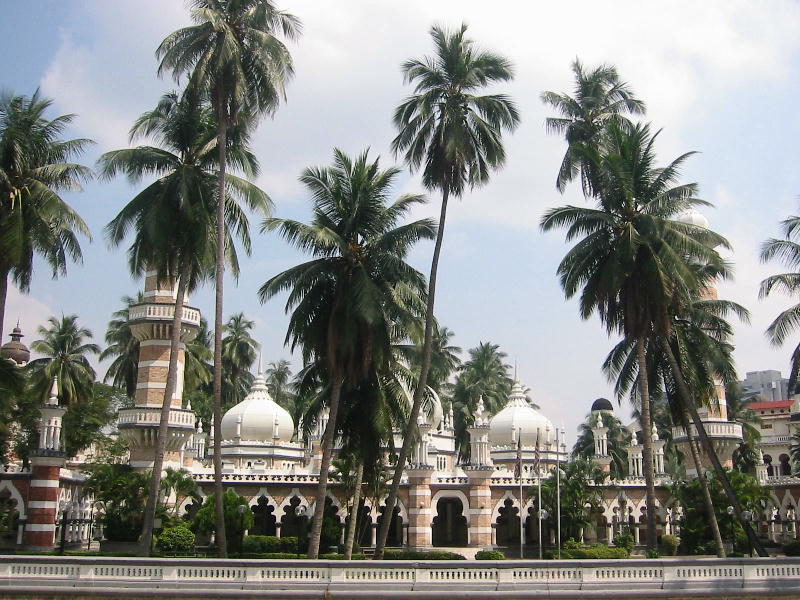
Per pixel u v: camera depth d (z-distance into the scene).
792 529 63.78
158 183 37.12
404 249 36.53
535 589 26.69
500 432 74.25
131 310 53.91
